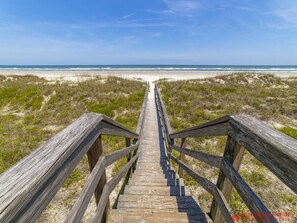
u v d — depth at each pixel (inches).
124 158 156.0
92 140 38.8
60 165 24.1
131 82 577.3
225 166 43.4
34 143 185.3
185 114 290.2
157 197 81.4
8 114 295.3
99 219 41.3
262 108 296.8
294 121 254.5
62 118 270.8
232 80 588.7
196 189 118.3
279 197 109.2
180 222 61.5
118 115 298.4
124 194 86.6
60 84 489.4
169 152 140.0
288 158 23.2
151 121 285.7
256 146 29.8
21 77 669.9
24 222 17.7
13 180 19.1
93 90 413.7
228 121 41.3
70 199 108.8
